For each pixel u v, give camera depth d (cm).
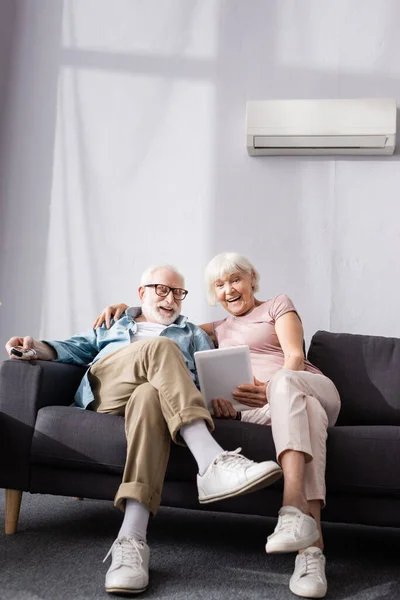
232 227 334
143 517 183
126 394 215
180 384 195
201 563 194
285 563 197
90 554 197
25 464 212
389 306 320
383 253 323
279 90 340
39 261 342
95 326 262
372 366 258
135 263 338
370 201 327
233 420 208
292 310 258
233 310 268
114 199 343
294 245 329
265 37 345
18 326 338
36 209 345
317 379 215
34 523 230
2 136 351
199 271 334
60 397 234
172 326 259
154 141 345
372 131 317
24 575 177
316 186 331
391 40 337
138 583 166
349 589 176
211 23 349
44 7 357
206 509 202
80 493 210
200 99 345
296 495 176
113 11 356
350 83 336
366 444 195
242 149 338
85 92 351
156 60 350
